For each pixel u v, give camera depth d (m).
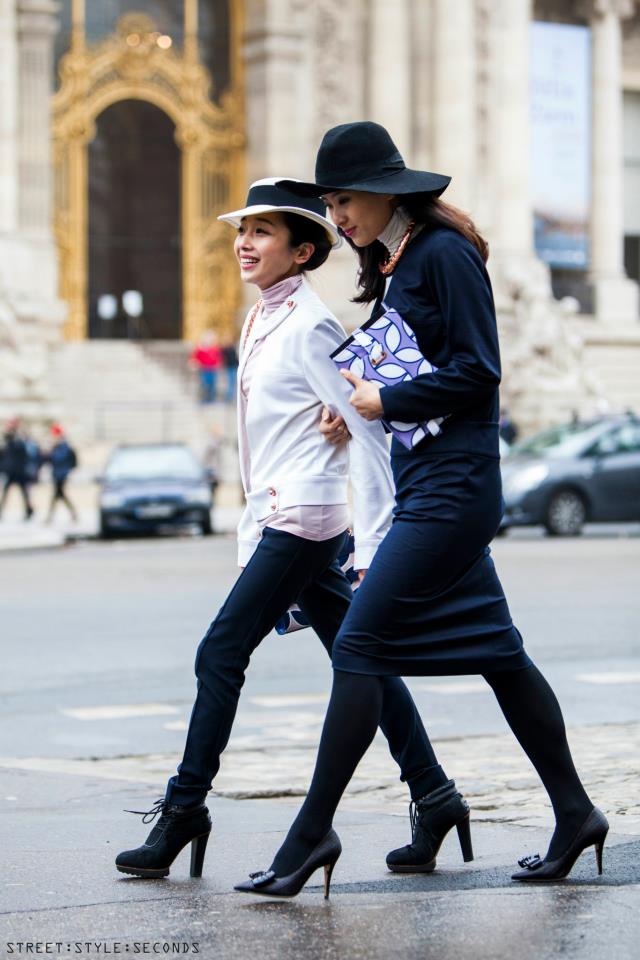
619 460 70.06
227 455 96.19
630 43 136.25
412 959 11.11
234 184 111.81
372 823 16.81
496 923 11.96
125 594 45.47
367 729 12.89
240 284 111.12
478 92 116.56
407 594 12.87
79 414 100.06
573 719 24.52
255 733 24.05
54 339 103.31
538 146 124.62
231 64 111.88
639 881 13.31
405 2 112.94
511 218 119.69
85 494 87.75
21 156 104.44
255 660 32.44
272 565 14.10
